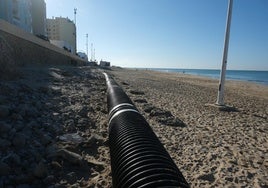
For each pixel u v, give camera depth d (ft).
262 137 28.55
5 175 13.44
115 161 12.81
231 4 42.75
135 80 100.89
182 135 25.93
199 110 42.22
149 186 9.69
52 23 282.15
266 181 17.37
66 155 16.05
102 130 23.25
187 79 173.78
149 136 14.02
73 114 25.48
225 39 44.01
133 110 19.99
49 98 29.53
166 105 43.80
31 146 16.44
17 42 50.60
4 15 70.38
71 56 140.05
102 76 82.64
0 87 25.82
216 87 116.98
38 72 46.21
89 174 15.55
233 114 41.78
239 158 21.02
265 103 68.28
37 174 13.87
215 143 24.38
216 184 16.49
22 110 21.15
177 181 10.06
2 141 15.61
